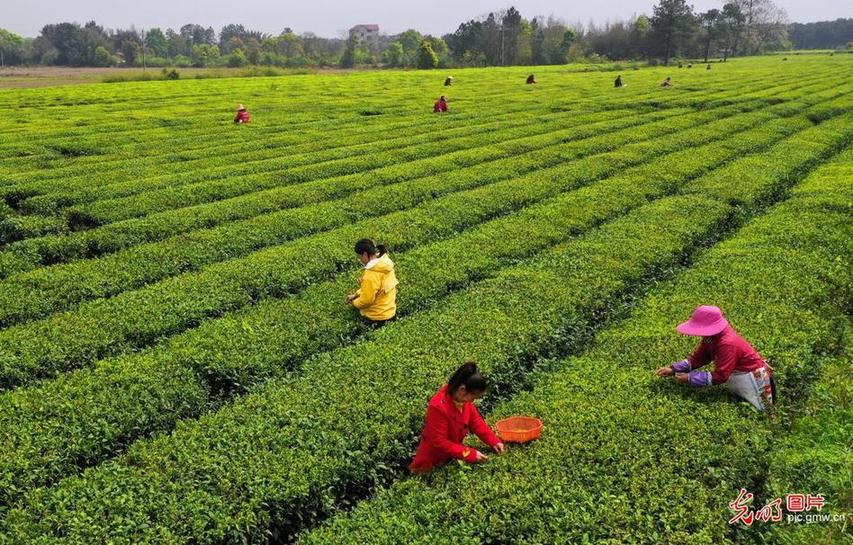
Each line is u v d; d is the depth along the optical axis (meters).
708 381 12.31
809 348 14.69
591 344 16.33
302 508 10.79
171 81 93.69
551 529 9.60
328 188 31.19
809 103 60.56
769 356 14.18
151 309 17.59
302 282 20.14
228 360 14.85
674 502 9.95
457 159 38.09
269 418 12.40
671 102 62.44
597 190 30.28
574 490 10.21
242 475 10.83
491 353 14.88
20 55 190.75
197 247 22.83
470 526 9.66
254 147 42.28
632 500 10.12
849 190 28.73
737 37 187.25
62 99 66.19
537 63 168.38
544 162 37.56
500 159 39.19
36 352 15.23
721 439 11.40
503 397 14.35
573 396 13.07
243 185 31.83
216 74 111.56
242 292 18.89
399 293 18.73
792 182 33.06
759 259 20.44
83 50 198.12
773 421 12.26
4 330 16.44
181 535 9.75
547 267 20.61
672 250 22.33
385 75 108.31
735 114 55.31
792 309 16.66
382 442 11.87
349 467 11.40
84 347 15.68
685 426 11.70
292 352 15.49
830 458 11.42
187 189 30.41
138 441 11.98
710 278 19.17
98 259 21.81
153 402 13.27
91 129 47.28
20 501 10.41
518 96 71.06
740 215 27.22
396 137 46.84
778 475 11.13
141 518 9.93
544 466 10.84
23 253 22.27
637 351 14.84
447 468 11.06
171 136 45.84
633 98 67.12
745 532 10.10
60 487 10.71
